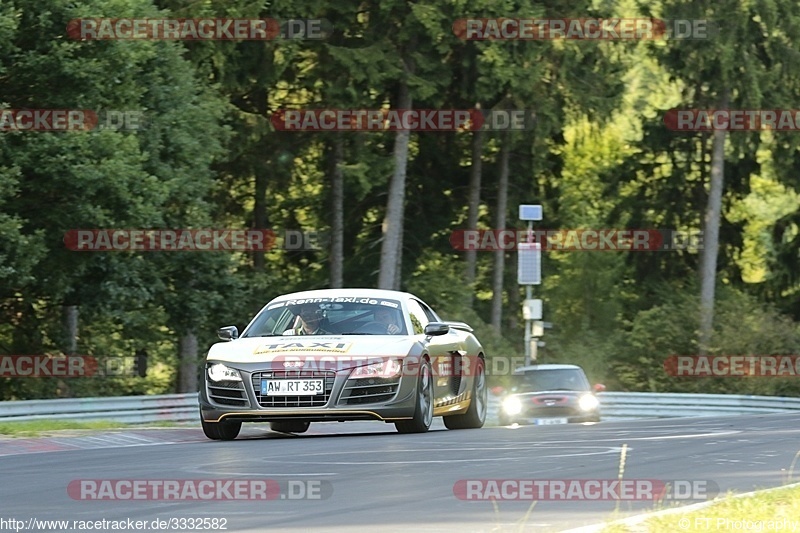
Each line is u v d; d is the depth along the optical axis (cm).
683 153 17000
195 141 11175
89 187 9362
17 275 9294
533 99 13800
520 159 16262
